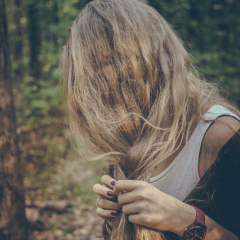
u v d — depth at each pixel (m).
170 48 0.79
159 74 0.78
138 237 0.71
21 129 5.84
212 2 8.59
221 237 0.71
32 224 3.22
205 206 0.73
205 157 0.73
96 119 0.77
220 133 0.71
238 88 6.44
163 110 0.75
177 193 0.76
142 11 0.80
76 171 4.33
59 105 6.44
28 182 4.23
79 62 0.78
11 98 2.19
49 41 9.83
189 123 0.74
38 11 8.85
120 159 0.81
